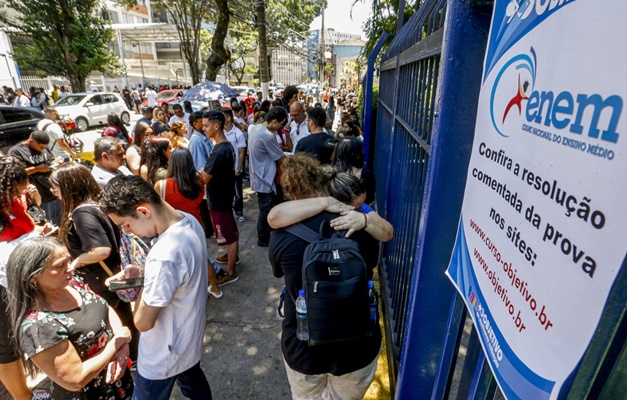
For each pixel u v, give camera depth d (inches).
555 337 21.1
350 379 62.2
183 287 63.5
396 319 89.5
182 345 65.9
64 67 585.6
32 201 116.3
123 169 144.8
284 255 57.4
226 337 111.6
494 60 31.3
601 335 18.1
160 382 67.3
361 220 56.9
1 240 78.6
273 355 104.5
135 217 61.8
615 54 16.4
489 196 31.2
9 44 773.9
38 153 156.6
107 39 631.2
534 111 24.0
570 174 19.8
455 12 38.0
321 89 1085.8
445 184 43.8
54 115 247.1
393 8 180.1
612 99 16.6
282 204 59.3
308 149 138.8
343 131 178.9
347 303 51.2
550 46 22.2
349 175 65.7
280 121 153.6
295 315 61.4
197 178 117.9
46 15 529.7
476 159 34.8
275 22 932.0
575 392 19.9
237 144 202.1
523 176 25.2
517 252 25.7
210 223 177.2
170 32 1019.9
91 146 410.9
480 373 35.3
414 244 70.4
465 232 37.0
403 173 89.6
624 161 15.9
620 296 17.0
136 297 69.7
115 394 70.5
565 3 20.6
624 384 18.9
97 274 86.7
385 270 120.5
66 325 57.6
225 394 91.8
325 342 52.6
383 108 165.2
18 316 53.3
